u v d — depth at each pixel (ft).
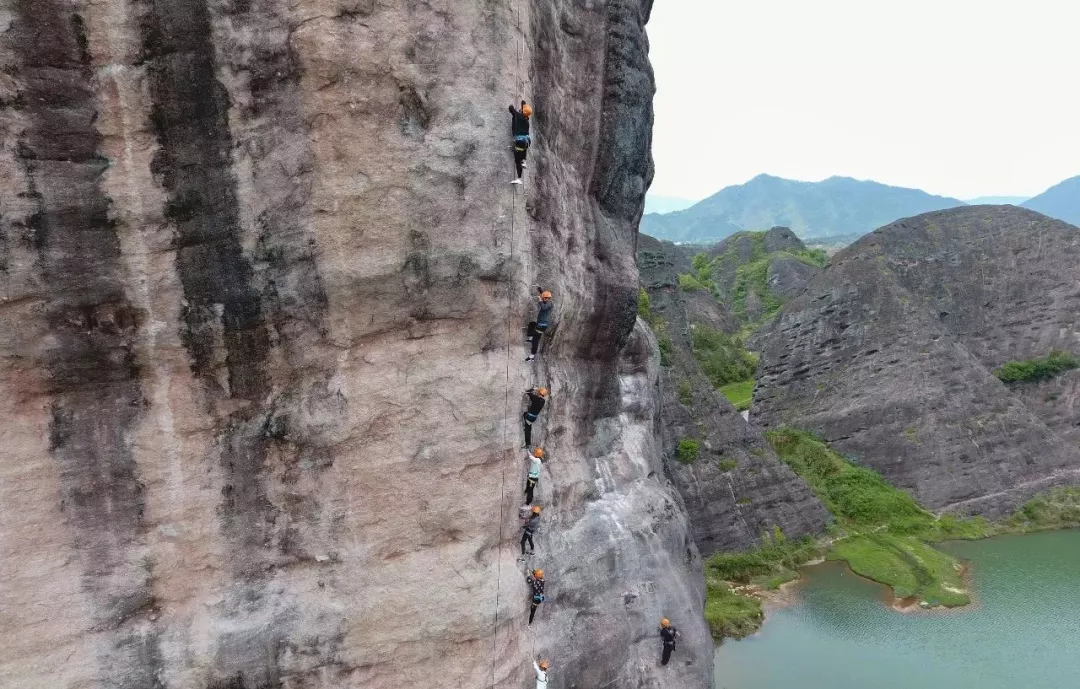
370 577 36.01
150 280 32.30
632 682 50.06
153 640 32.89
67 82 30.17
